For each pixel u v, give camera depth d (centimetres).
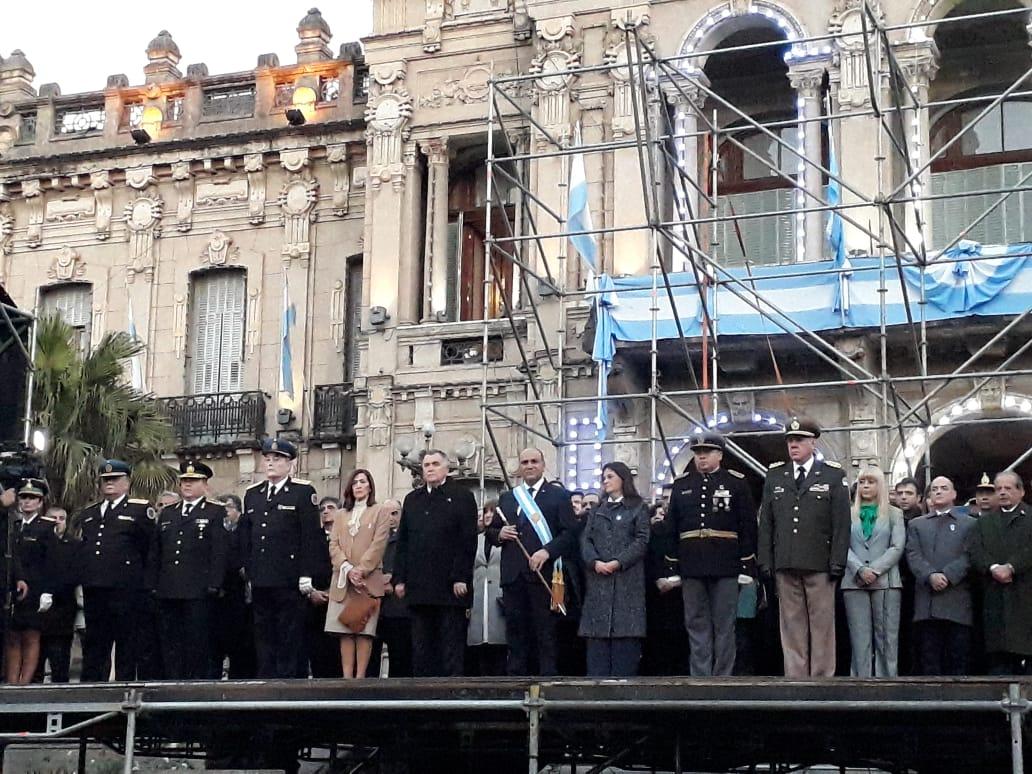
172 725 1783
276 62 3469
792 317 2573
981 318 2509
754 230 2939
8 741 1684
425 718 1698
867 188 2714
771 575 1712
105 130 3512
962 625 1670
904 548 1708
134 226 3444
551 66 2948
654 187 2144
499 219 3119
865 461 2617
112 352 2902
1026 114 2902
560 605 1722
